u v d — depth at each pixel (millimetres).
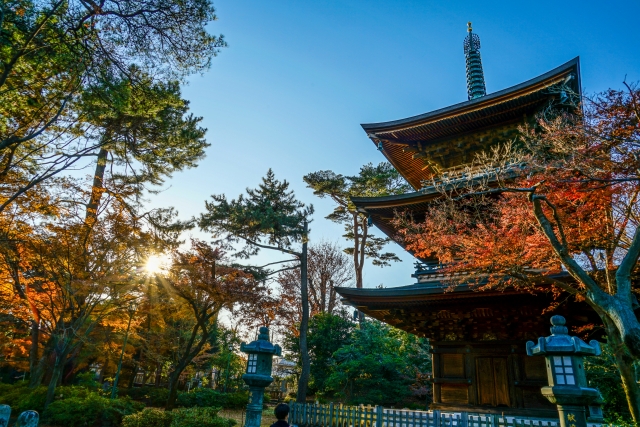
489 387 14609
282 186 25250
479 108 17672
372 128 20031
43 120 14125
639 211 10625
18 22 10258
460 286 14023
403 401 25641
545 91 16047
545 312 12859
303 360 22969
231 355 36406
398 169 23734
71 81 12461
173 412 14461
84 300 18797
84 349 25797
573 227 11148
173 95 13867
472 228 14984
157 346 27969
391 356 26094
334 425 14391
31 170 15992
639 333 6891
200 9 11578
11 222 16531
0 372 30562
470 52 27844
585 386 6141
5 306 18875
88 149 15336
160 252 19234
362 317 35406
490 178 14734
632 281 11602
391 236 20469
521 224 11883
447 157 19953
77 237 18062
